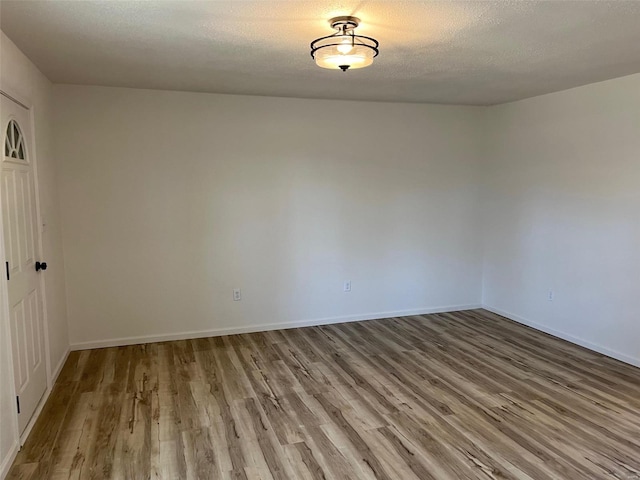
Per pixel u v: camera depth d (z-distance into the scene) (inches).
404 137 203.8
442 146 210.4
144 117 168.9
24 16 91.5
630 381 143.7
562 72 144.3
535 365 156.6
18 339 107.4
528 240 196.9
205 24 96.7
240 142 181.2
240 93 176.1
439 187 212.5
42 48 113.8
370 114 197.5
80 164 163.6
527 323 200.2
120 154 167.6
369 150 199.2
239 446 107.3
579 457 103.7
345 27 96.3
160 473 97.2
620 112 154.3
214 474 96.8
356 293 206.1
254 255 188.4
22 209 114.6
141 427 115.6
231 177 181.6
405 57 124.3
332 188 195.8
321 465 100.0
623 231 156.5
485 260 222.4
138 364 156.4
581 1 84.5
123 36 104.7
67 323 166.2
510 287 208.5
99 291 170.7
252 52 118.2
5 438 96.2
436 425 117.1
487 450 106.2
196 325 183.9
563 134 176.7
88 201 165.8
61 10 88.3
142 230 173.0
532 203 193.5
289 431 114.0
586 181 168.7
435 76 148.0
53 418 119.9
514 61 129.2
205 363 157.6
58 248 156.0
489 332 191.6
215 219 181.5
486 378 146.0
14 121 111.0
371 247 205.5
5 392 96.5
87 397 132.0
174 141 173.2
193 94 173.6
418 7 87.4
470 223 219.9
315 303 200.2
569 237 177.2
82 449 105.9
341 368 153.9
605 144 160.6
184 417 120.6
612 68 139.3
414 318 211.2
